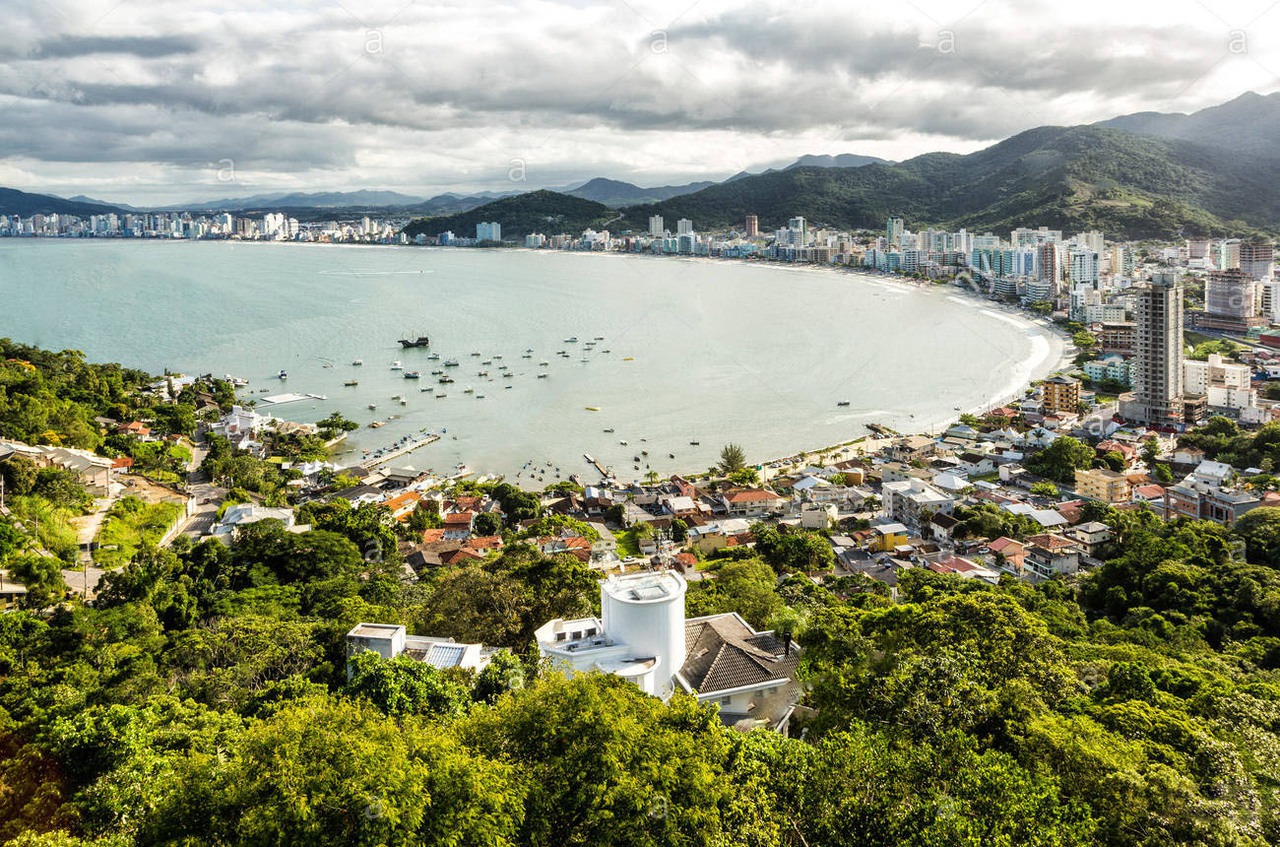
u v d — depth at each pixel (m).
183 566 104.81
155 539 120.81
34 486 119.44
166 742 48.12
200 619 93.25
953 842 33.50
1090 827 35.69
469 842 31.00
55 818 41.72
